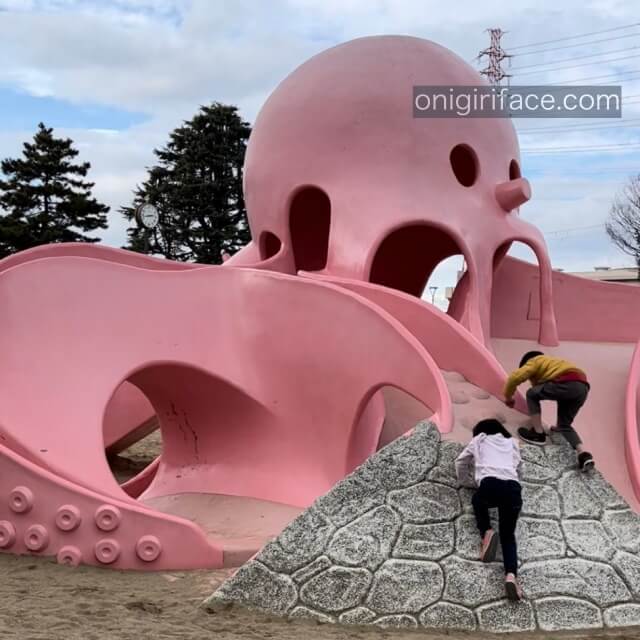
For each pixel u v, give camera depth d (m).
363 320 7.44
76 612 5.23
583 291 12.05
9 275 7.57
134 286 8.05
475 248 9.41
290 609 5.49
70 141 36.97
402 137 9.71
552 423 8.06
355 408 7.61
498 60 39.53
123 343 7.82
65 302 7.72
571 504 6.07
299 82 10.41
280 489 8.12
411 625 5.40
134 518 6.59
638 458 7.43
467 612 5.45
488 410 6.90
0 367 7.27
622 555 5.85
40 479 6.71
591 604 5.57
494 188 9.98
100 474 7.02
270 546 5.67
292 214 11.47
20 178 36.38
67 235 36.31
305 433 8.12
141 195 37.97
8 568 6.35
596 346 10.30
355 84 9.91
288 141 10.25
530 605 5.50
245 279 8.27
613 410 8.39
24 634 4.66
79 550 6.57
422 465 6.09
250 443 8.42
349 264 9.26
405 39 10.35
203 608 5.50
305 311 7.89
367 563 5.61
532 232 10.19
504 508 5.59
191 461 9.11
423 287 13.43
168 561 6.57
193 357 8.06
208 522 7.92
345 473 7.84
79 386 7.45
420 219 9.28
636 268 40.06
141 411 12.25
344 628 5.34
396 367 7.11
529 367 6.58
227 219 37.34
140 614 5.29
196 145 37.31
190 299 8.24
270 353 8.12
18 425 7.05
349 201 9.60
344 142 9.83
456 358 7.64
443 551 5.69
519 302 11.30
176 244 37.78
